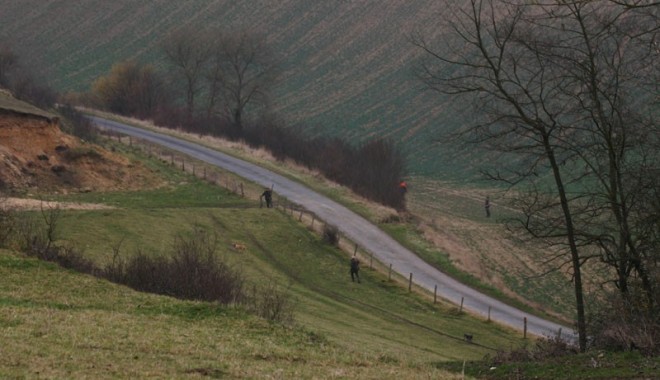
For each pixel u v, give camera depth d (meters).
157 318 44.75
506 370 41.50
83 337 37.41
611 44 51.03
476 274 113.81
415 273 111.25
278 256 107.94
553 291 109.81
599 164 54.50
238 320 46.34
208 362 35.22
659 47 42.19
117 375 31.11
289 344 42.47
